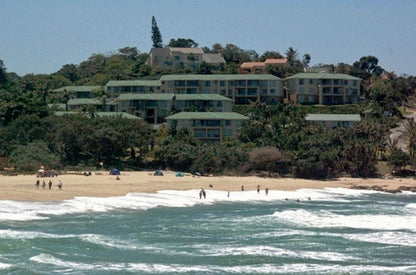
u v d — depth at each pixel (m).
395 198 173.25
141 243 93.44
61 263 79.50
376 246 94.19
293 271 78.62
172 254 86.75
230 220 117.50
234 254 87.19
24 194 135.38
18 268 74.69
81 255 84.25
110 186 160.88
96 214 120.06
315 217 121.25
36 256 81.31
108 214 121.06
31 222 107.25
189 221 115.69
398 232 105.88
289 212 126.94
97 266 78.75
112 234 99.69
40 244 89.06
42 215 114.25
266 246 92.81
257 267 80.38
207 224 112.12
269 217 121.25
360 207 145.00
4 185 149.75
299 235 101.69
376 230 107.56
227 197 158.75
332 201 160.38
